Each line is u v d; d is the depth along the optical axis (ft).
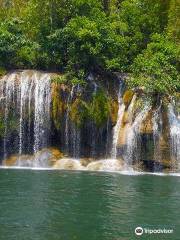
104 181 93.97
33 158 121.49
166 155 117.60
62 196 77.15
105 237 56.59
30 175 99.55
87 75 129.80
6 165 121.39
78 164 117.60
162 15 155.84
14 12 163.43
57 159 120.78
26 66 138.00
